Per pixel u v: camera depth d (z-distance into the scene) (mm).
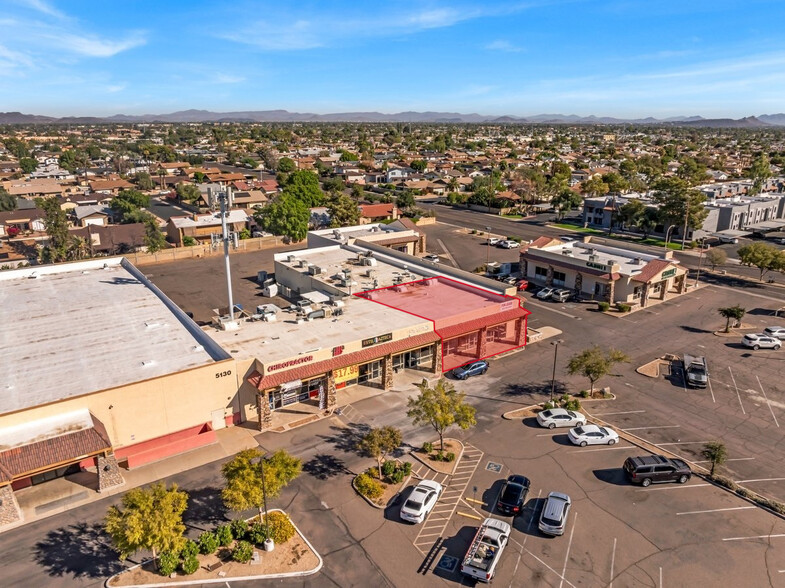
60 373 41906
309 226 122688
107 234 108062
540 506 34656
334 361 46000
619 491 36094
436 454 39969
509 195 153125
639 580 28719
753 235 116125
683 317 69188
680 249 104625
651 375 53031
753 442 41844
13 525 32750
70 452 33938
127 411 38969
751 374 53156
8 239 117500
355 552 30766
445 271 70250
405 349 49500
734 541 31594
